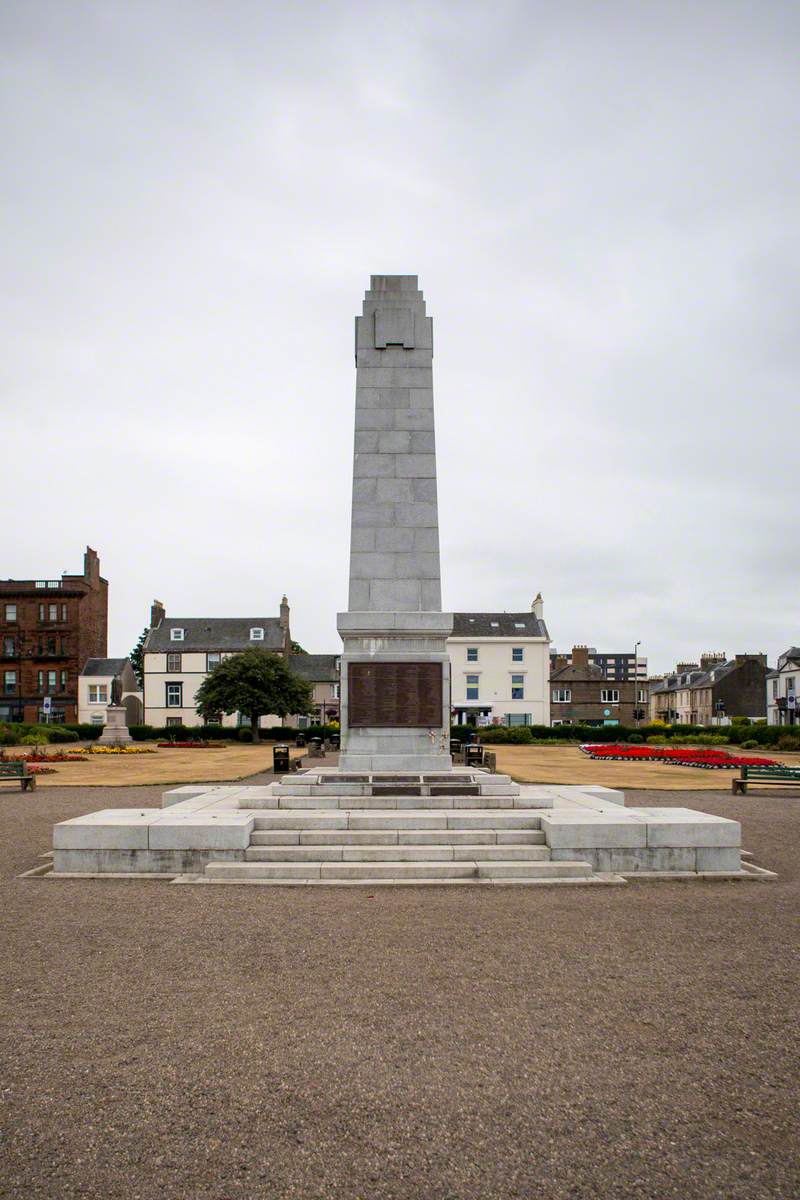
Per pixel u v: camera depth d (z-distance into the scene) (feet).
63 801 79.66
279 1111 19.53
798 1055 22.57
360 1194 16.53
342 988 27.40
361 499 64.18
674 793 88.84
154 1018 24.93
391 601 63.26
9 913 37.17
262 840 47.55
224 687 219.61
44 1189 16.60
